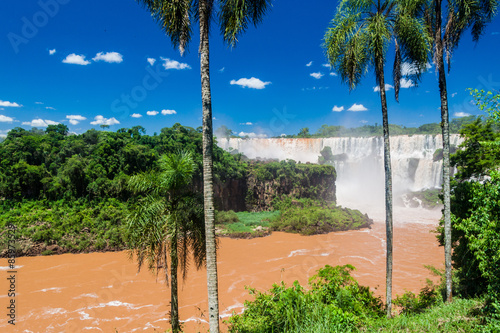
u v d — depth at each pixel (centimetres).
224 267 3697
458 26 1405
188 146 7006
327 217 5816
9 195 5362
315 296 1148
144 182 1442
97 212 5003
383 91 1430
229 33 992
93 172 5675
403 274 3303
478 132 2305
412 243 4622
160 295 2836
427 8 1461
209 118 984
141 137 6994
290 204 7275
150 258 1412
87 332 2270
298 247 4575
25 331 2291
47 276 3394
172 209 1449
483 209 1073
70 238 4450
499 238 995
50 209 5150
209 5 1013
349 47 1360
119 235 4456
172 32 1036
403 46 1398
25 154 5691
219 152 7306
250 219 6303
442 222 2214
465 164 2414
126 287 3027
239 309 2609
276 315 1104
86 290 2984
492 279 1011
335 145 10269
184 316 2436
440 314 1117
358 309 1188
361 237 5097
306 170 7875
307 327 984
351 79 1384
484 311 1014
